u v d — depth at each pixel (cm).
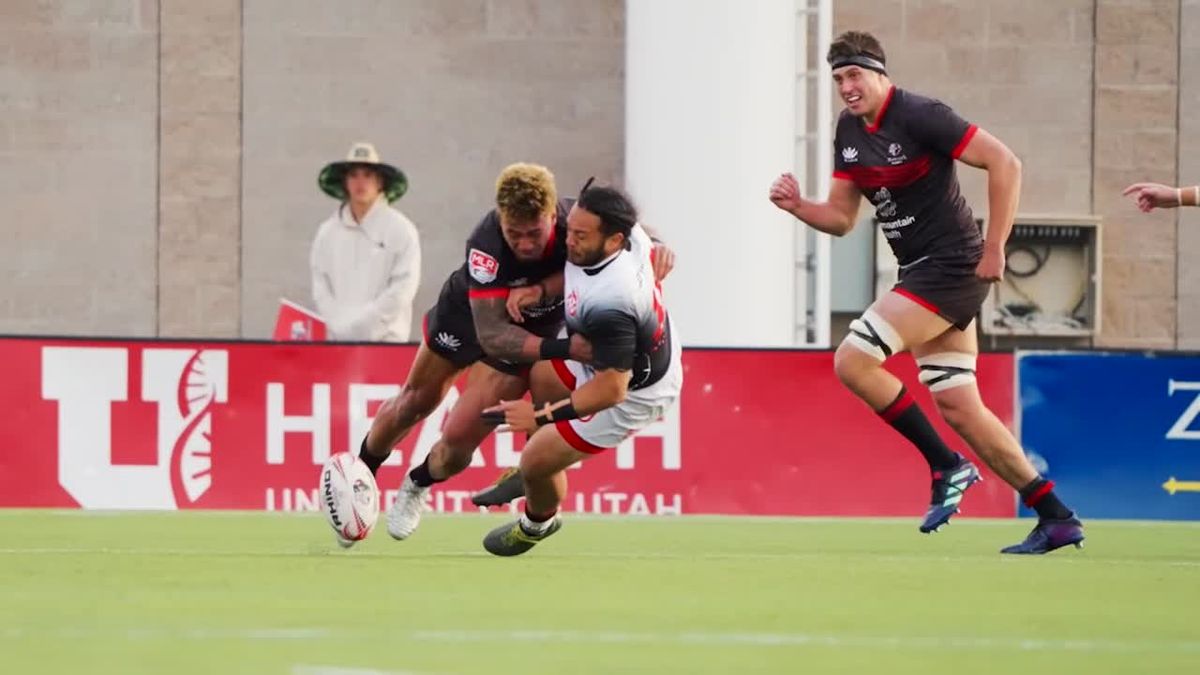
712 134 4559
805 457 3928
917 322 2750
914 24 5784
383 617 1809
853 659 1559
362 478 2659
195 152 5653
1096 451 3950
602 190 2338
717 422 3922
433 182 5691
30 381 3825
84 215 5634
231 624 1738
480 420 2653
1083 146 5838
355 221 4350
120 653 1521
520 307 2414
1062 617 1912
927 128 2703
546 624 1773
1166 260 5875
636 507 3909
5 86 5628
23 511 3775
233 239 5659
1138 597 2138
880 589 2195
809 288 4972
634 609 1925
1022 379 3941
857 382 2784
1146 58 5844
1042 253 5809
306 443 3866
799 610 1941
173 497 3850
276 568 2377
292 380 3869
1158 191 2750
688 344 4562
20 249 5628
